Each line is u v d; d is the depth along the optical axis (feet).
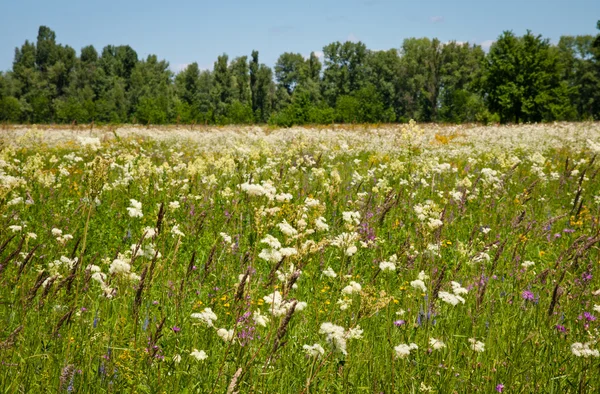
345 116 267.18
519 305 17.97
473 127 112.57
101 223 25.89
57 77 451.53
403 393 12.82
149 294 16.07
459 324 15.99
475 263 21.24
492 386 13.26
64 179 36.68
